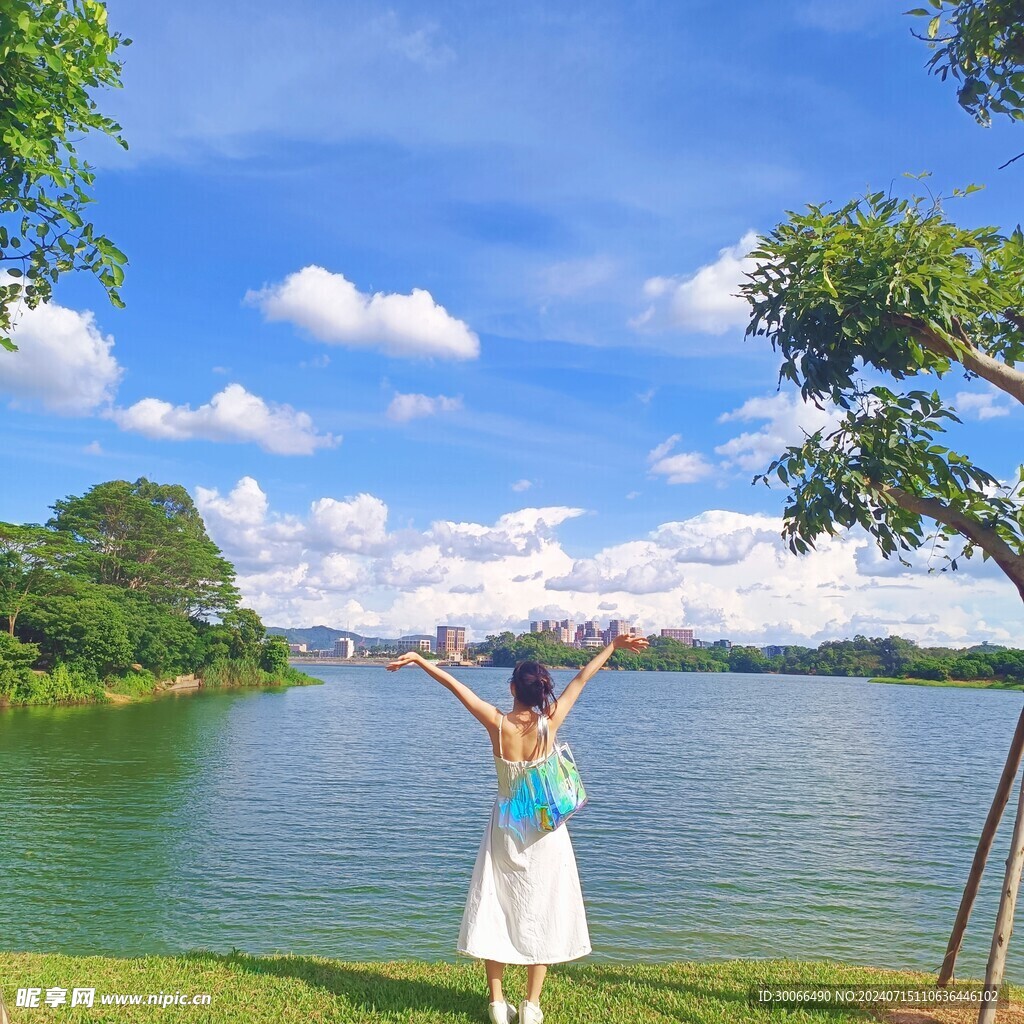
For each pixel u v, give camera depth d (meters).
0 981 6.18
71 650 62.16
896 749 43.41
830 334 6.22
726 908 13.17
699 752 40.06
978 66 6.32
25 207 5.45
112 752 33.47
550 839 5.11
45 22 5.16
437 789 25.94
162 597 89.06
